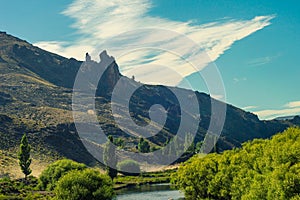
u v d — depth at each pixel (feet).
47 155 650.43
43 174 420.36
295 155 195.72
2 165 546.26
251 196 202.18
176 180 374.43
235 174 270.05
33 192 388.37
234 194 249.75
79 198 285.43
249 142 317.01
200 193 328.70
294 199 171.22
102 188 292.61
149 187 493.77
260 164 228.43
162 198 382.83
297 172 181.16
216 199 310.04
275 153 204.23
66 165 418.72
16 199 334.03
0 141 654.94
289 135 242.17
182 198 377.50
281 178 183.93
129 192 443.32
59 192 289.12
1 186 382.83
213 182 292.81
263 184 199.52
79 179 290.97
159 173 574.15
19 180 471.21
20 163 485.15
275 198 184.24
